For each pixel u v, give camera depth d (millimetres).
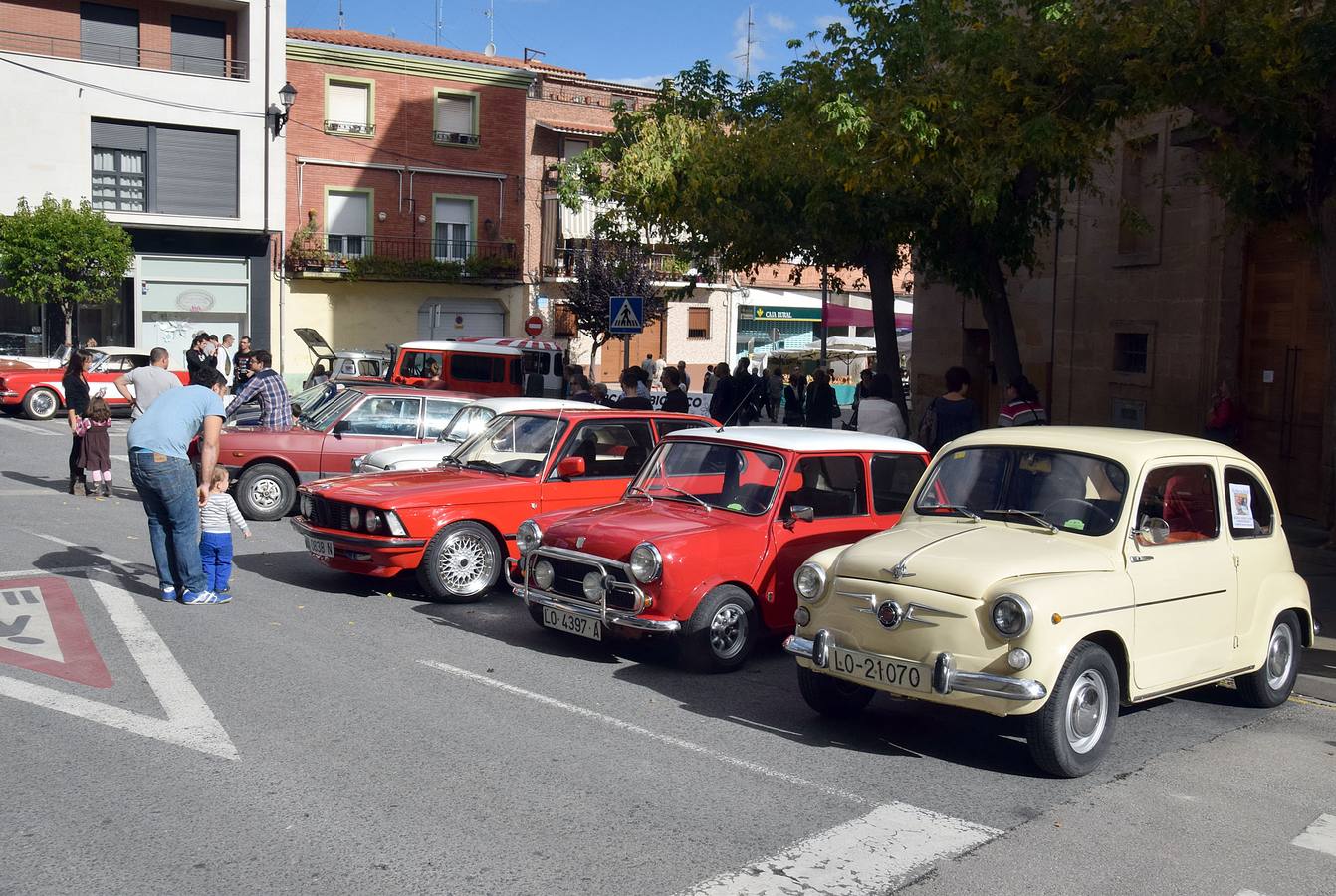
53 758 5559
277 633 8195
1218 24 10641
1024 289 18672
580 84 41375
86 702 6418
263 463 13438
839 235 15711
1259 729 6988
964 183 12672
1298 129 10711
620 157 19094
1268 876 4785
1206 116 11305
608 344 43562
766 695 7332
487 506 9602
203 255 33531
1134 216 15555
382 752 5840
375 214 37500
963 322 20422
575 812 5156
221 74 33531
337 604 9312
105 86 31281
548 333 40719
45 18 31172
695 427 10750
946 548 6312
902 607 6027
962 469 7188
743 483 8297
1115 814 5434
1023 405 11383
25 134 30453
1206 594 6711
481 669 7531
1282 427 14203
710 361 46250
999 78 11758
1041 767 5902
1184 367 15516
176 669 7148
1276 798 5723
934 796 5590
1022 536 6516
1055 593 5828
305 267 35562
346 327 37125
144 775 5398
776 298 47594
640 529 7824
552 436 10117
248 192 33469
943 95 12180
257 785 5316
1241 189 12219
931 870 4719
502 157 39250
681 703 7031
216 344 19828
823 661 6320
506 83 39094
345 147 36906
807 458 8297
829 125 13320
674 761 5938
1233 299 14734
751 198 17031
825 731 6621
